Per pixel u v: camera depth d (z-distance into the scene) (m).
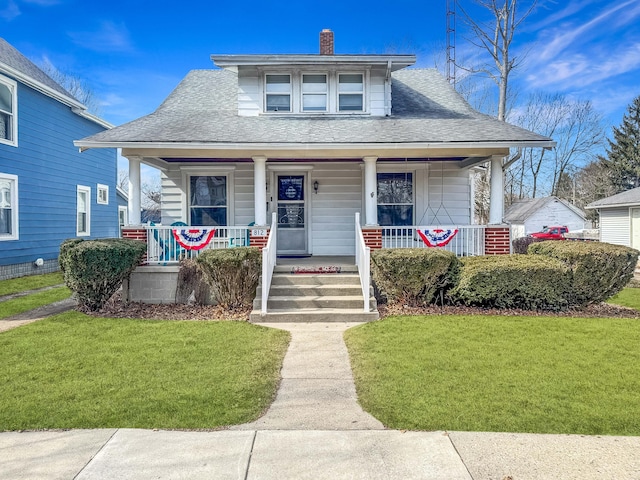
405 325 6.57
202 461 3.01
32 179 13.86
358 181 11.47
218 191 11.40
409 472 2.89
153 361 4.99
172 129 9.33
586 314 7.52
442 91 12.69
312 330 6.58
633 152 43.53
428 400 3.93
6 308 8.28
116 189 20.09
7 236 12.75
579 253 7.60
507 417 3.60
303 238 11.49
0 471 2.89
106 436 3.33
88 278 7.48
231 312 7.60
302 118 10.62
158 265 8.63
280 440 3.30
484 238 9.16
